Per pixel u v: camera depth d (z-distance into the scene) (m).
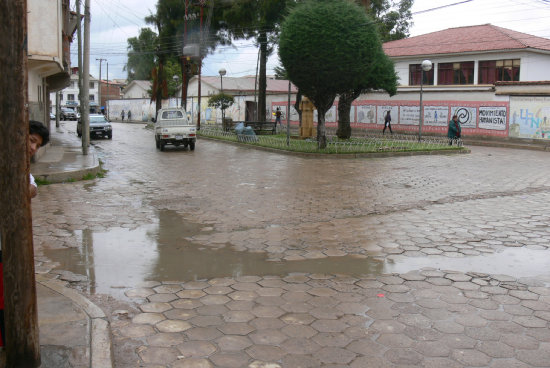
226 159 17.80
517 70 32.19
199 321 4.16
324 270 5.54
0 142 2.86
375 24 18.45
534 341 3.80
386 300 4.64
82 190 10.82
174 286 5.03
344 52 17.69
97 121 27.81
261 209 8.91
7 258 2.96
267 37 31.36
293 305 4.52
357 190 11.03
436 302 4.59
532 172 14.21
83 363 3.25
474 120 27.44
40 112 18.28
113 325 4.08
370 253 6.19
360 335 3.91
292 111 37.91
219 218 8.18
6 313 3.00
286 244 6.62
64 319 3.93
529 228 7.48
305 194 10.49
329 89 18.97
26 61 2.86
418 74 36.53
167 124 22.00
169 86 58.75
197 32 35.34
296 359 3.52
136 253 6.20
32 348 3.07
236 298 4.70
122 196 10.12
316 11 17.88
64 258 5.96
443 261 5.85
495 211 8.77
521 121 25.28
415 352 3.62
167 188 11.19
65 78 23.73
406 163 16.72
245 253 6.21
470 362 3.48
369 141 24.12
